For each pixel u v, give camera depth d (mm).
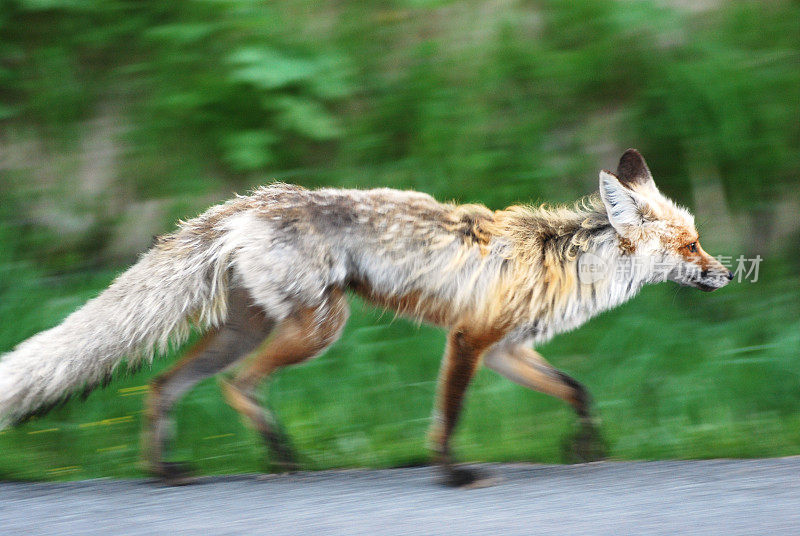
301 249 8617
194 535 6672
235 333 9016
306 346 8727
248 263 8656
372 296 9164
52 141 14352
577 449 9398
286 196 8945
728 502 7160
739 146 13578
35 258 13352
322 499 7719
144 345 8766
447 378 8812
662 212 9227
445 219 8953
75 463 9500
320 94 13914
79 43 14633
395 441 10125
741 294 12828
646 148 14094
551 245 8961
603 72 14383
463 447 9812
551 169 13734
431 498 7727
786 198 13773
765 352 11703
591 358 11875
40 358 8430
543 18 14945
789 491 7410
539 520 6902
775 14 14562
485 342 8859
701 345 11961
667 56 14453
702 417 10562
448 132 13961
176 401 8938
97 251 13773
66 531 6828
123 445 9883
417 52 14594
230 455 9656
